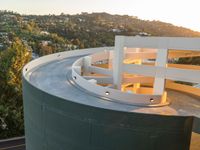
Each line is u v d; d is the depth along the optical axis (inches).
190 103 1004.6
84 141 776.9
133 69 1064.2
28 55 2009.1
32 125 990.4
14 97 1820.9
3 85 1828.2
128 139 722.8
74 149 804.0
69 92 1015.6
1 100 1776.6
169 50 1013.2
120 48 1076.5
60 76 1279.5
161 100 937.5
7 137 1669.5
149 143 711.7
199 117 690.2
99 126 743.7
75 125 785.6
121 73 1095.6
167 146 711.1
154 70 1016.9
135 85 1268.5
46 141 903.7
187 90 1168.2
